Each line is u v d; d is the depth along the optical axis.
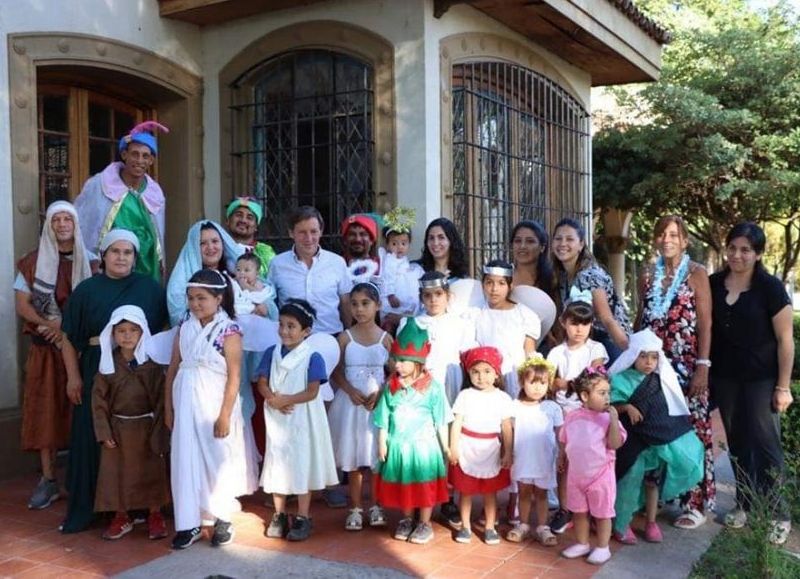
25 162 5.94
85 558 4.20
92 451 4.64
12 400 5.82
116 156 7.08
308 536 4.48
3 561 4.16
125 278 4.78
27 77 5.97
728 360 4.75
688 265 4.86
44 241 5.05
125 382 4.47
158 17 6.93
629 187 13.16
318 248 5.27
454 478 4.39
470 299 4.96
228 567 4.05
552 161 8.35
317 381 4.39
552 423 4.40
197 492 4.31
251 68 7.11
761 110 12.80
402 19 6.42
